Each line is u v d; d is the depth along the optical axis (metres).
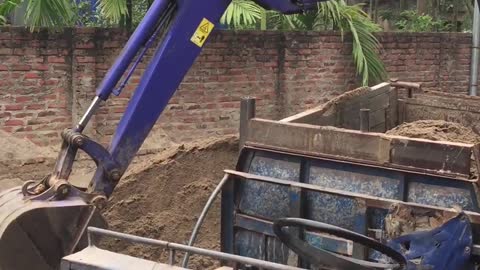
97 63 8.20
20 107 7.90
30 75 7.90
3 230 4.14
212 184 6.41
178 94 8.77
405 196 3.94
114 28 8.23
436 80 10.76
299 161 4.33
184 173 6.43
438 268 3.57
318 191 4.01
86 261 3.46
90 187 4.61
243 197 4.37
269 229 4.23
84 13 9.27
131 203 6.13
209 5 4.81
